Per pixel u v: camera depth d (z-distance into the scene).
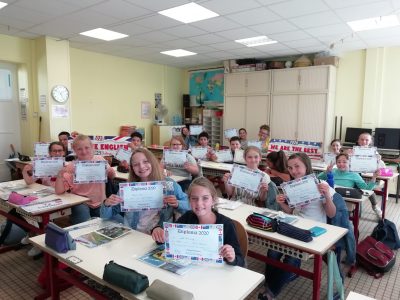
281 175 2.91
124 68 7.47
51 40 5.57
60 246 1.61
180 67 8.93
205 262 1.46
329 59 6.26
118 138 4.66
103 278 1.36
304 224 2.09
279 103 6.88
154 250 1.64
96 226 1.99
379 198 5.38
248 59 7.39
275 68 6.88
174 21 4.59
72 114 6.47
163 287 1.22
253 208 2.47
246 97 7.33
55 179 3.09
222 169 4.39
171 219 2.05
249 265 2.95
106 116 7.16
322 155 4.55
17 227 3.16
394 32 5.07
